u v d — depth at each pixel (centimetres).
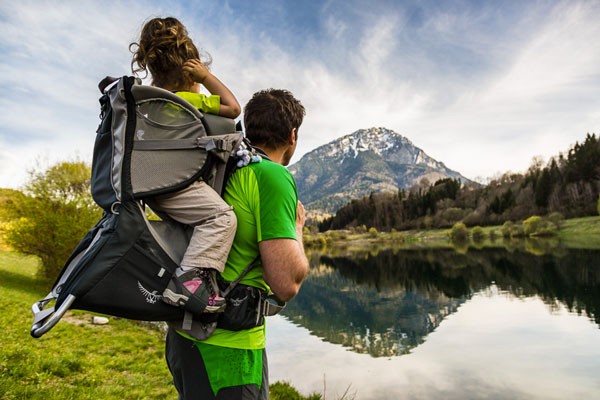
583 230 7738
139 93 150
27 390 494
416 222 13875
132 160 149
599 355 1287
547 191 10119
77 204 2116
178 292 145
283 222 159
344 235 14088
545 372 1157
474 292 2823
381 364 1291
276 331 1902
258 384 162
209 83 185
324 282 4169
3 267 2694
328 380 1130
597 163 9381
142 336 1214
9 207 2139
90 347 972
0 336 895
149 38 186
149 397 618
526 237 8488
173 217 163
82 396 530
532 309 2091
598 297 2272
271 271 156
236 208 165
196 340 160
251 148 179
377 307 2612
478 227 9912
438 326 1892
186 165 156
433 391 1037
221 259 155
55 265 2150
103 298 136
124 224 143
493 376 1145
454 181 14538
